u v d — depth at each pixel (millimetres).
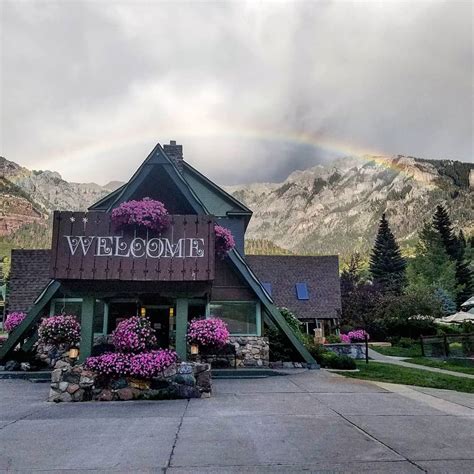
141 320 9352
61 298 14422
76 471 4238
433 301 31828
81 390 8492
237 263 14766
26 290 19266
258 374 12594
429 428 5926
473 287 57219
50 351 13773
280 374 12664
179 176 13680
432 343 20125
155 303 15219
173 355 8883
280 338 14680
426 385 10250
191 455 4711
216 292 14828
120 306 15062
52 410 7453
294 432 5695
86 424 6281
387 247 60344
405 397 8547
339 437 5438
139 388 8547
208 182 19406
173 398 8508
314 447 4992
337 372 13039
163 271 9539
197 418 6617
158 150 13703
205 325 10688
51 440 5383
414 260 64562
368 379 11414
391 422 6293
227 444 5129
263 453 4773
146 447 5031
